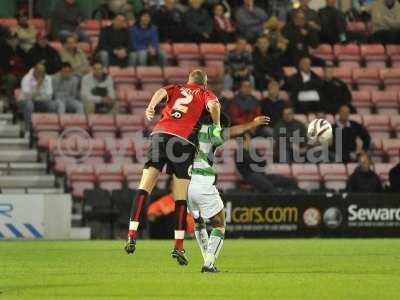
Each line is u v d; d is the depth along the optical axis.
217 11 74.56
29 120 65.00
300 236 59.09
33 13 76.88
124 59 69.62
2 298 25.56
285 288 28.14
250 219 58.50
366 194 59.69
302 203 59.06
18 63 68.31
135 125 66.19
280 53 71.94
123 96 68.12
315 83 68.69
